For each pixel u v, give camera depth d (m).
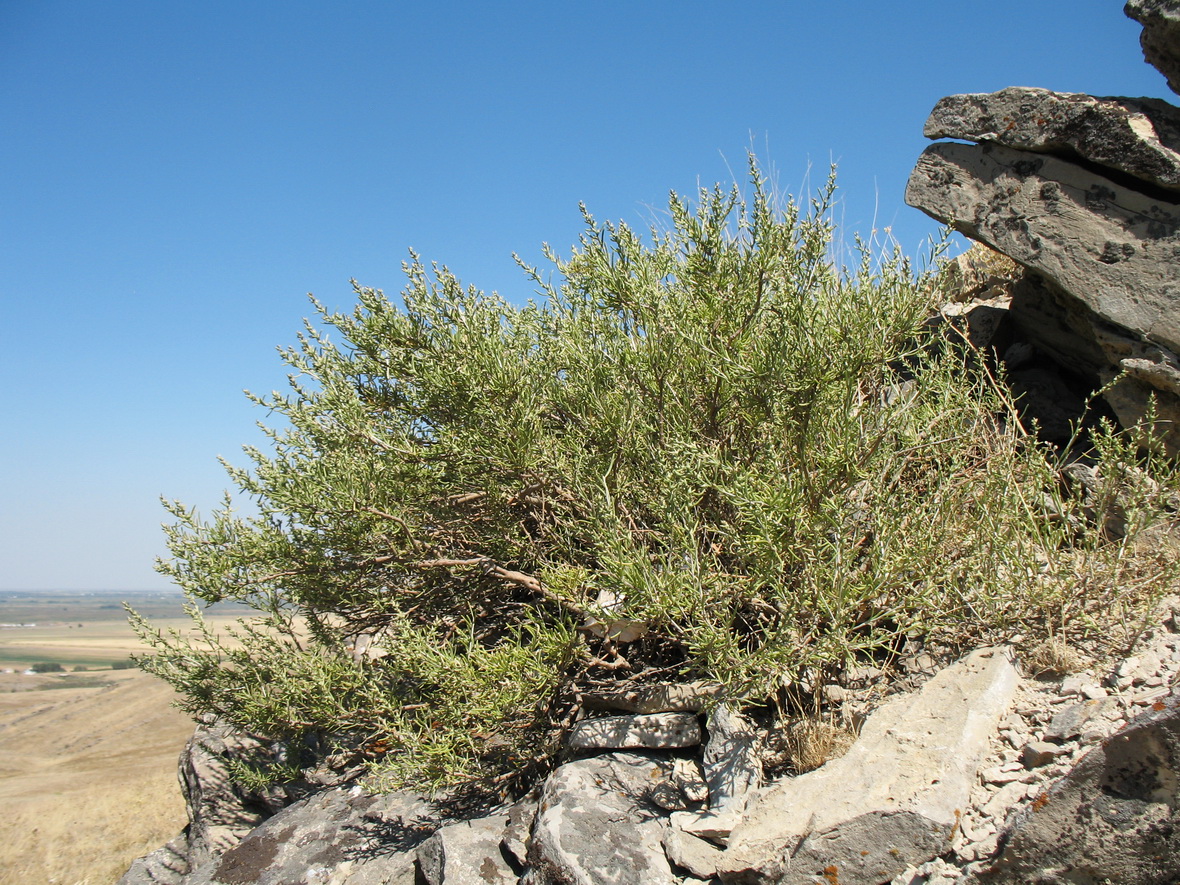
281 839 4.86
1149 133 4.01
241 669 5.54
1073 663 3.19
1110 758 2.51
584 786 3.67
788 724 3.65
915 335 3.95
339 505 4.47
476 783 4.55
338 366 4.84
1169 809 2.42
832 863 2.87
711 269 3.99
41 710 30.19
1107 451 3.56
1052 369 5.15
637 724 4.00
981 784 2.91
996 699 3.15
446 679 3.95
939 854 2.78
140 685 29.11
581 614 4.26
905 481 4.15
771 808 3.14
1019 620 3.49
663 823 3.45
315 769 5.88
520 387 4.12
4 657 105.19
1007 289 5.82
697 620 3.63
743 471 3.69
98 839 10.72
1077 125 4.20
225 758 6.34
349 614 5.36
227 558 5.17
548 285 5.09
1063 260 4.26
